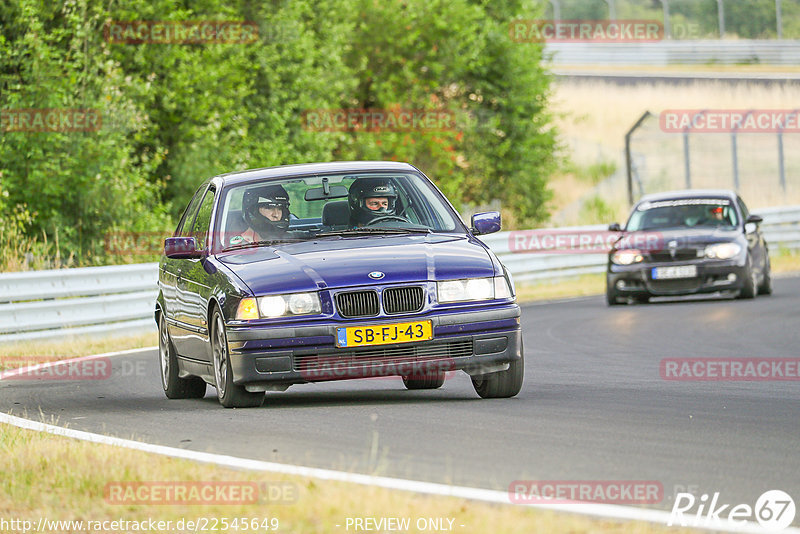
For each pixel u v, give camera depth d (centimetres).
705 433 2519
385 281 2959
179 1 9100
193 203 3700
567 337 5072
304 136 10138
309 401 3231
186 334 3409
